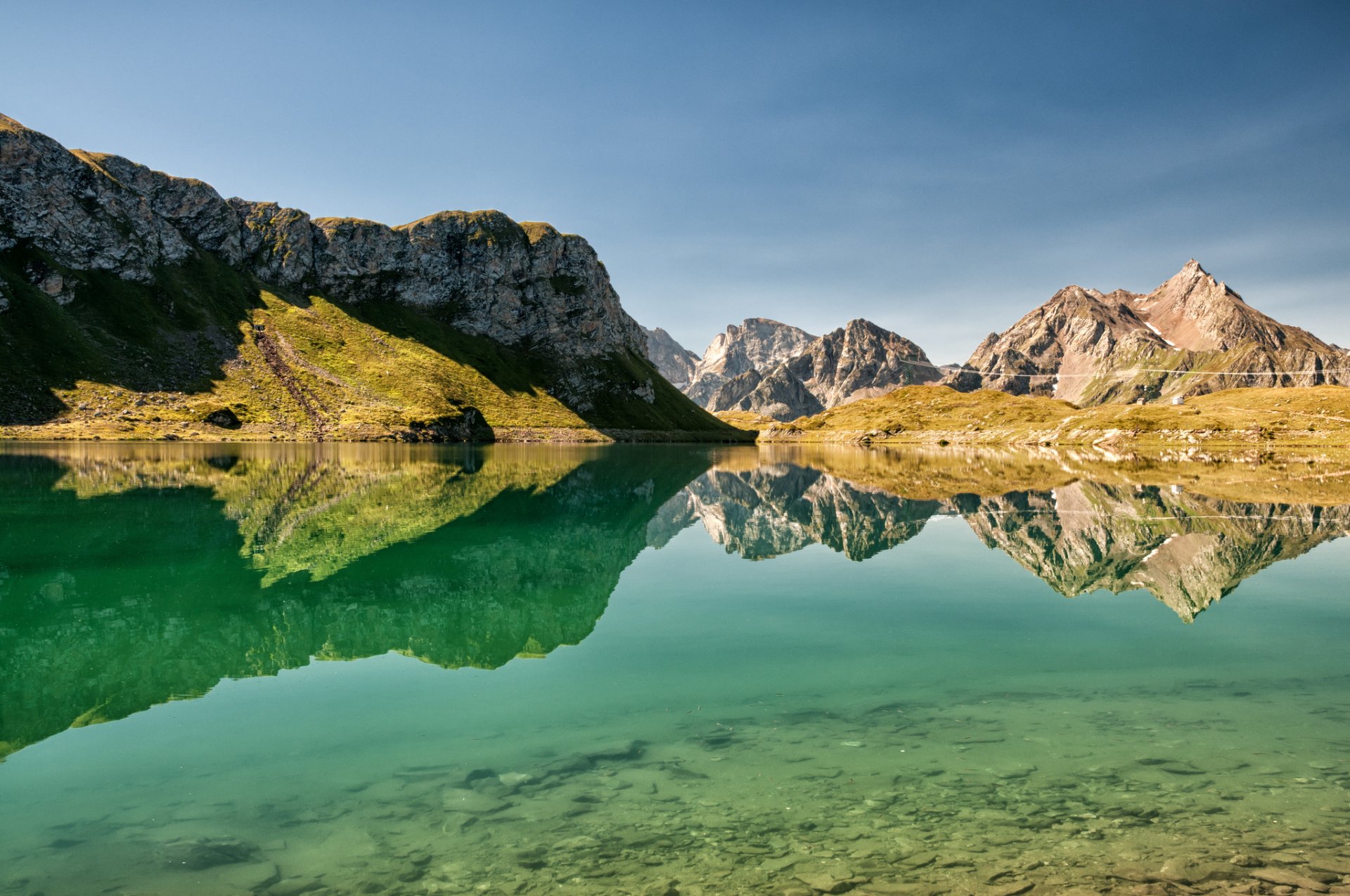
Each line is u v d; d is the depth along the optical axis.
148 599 21.88
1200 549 32.31
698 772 11.32
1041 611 21.58
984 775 11.20
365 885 8.44
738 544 34.56
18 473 62.25
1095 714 13.62
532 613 21.14
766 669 16.20
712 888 8.45
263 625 19.39
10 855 8.91
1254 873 8.65
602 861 8.99
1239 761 11.62
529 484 66.31
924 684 15.23
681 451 185.50
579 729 12.93
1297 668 16.16
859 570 28.12
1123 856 9.03
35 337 172.88
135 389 179.88
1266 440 158.50
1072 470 97.12
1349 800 10.38
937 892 8.33
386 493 54.41
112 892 8.20
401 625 19.69
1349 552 31.39
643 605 22.27
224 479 61.78
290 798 10.41
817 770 11.37
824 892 8.34
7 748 11.99
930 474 90.19
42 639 17.92
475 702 14.18
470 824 9.77
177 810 10.08
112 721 13.10
